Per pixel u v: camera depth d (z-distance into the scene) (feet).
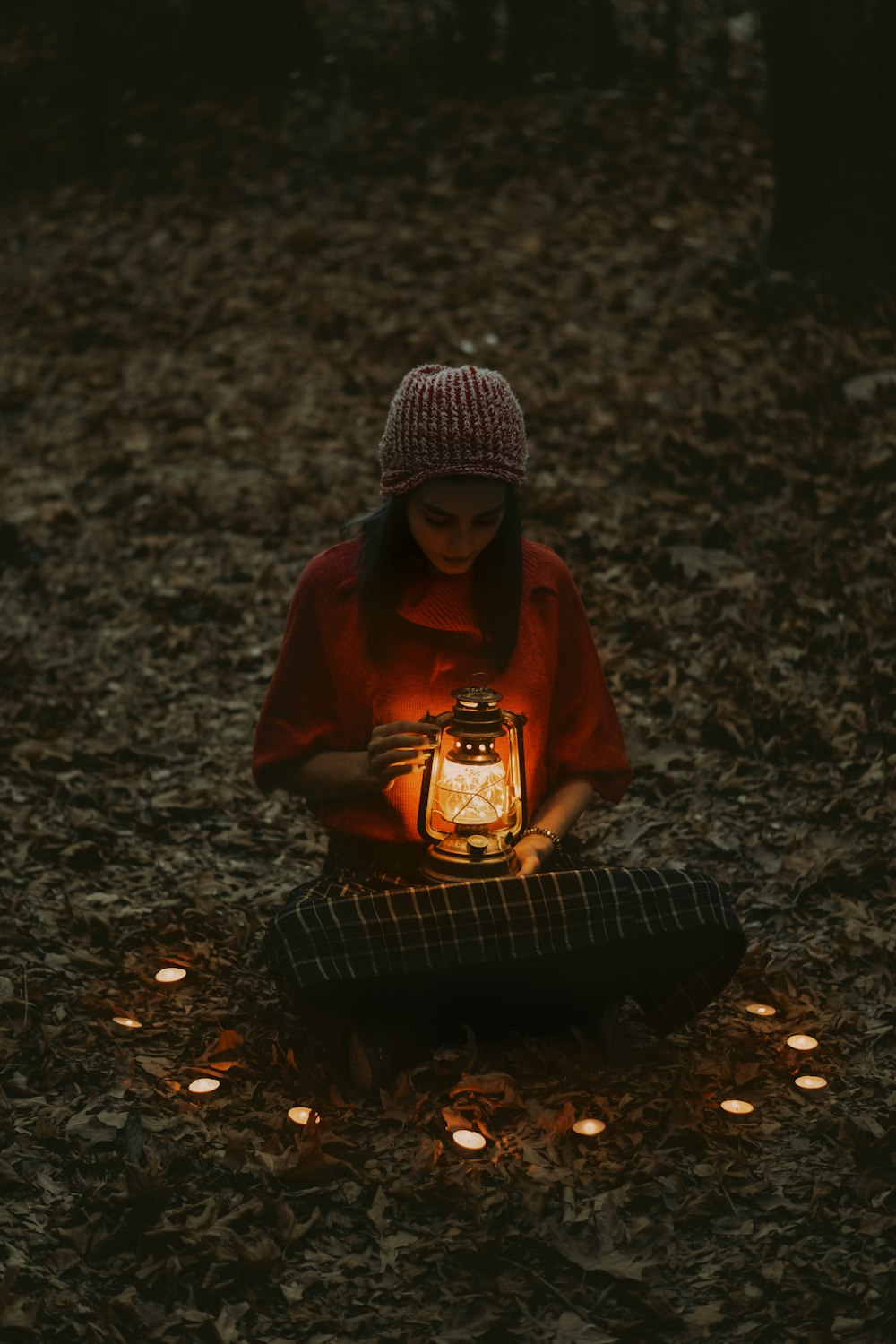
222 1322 8.19
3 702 17.02
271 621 18.95
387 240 31.89
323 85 40.42
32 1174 9.41
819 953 11.99
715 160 34.30
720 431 22.54
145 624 18.94
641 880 9.79
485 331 27.22
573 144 35.86
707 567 19.01
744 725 15.62
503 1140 9.48
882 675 15.98
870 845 13.43
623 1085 9.98
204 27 41.37
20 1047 10.69
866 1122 9.68
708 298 27.35
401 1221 8.95
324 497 22.16
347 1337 8.14
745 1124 9.71
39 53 42.80
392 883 10.16
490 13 41.14
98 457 24.13
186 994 11.46
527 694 10.16
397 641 9.97
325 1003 9.65
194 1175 9.33
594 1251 8.64
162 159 37.35
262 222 33.65
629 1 44.27
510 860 9.93
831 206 26.63
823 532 19.47
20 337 29.48
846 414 22.41
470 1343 8.07
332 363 26.84
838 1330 7.97
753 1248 8.66
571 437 23.00
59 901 12.99
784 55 26.30
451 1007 10.19
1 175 37.58
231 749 16.14
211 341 28.32
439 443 8.99
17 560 20.77
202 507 22.06
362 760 9.98
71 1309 8.32
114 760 15.88
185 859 13.93
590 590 18.80
